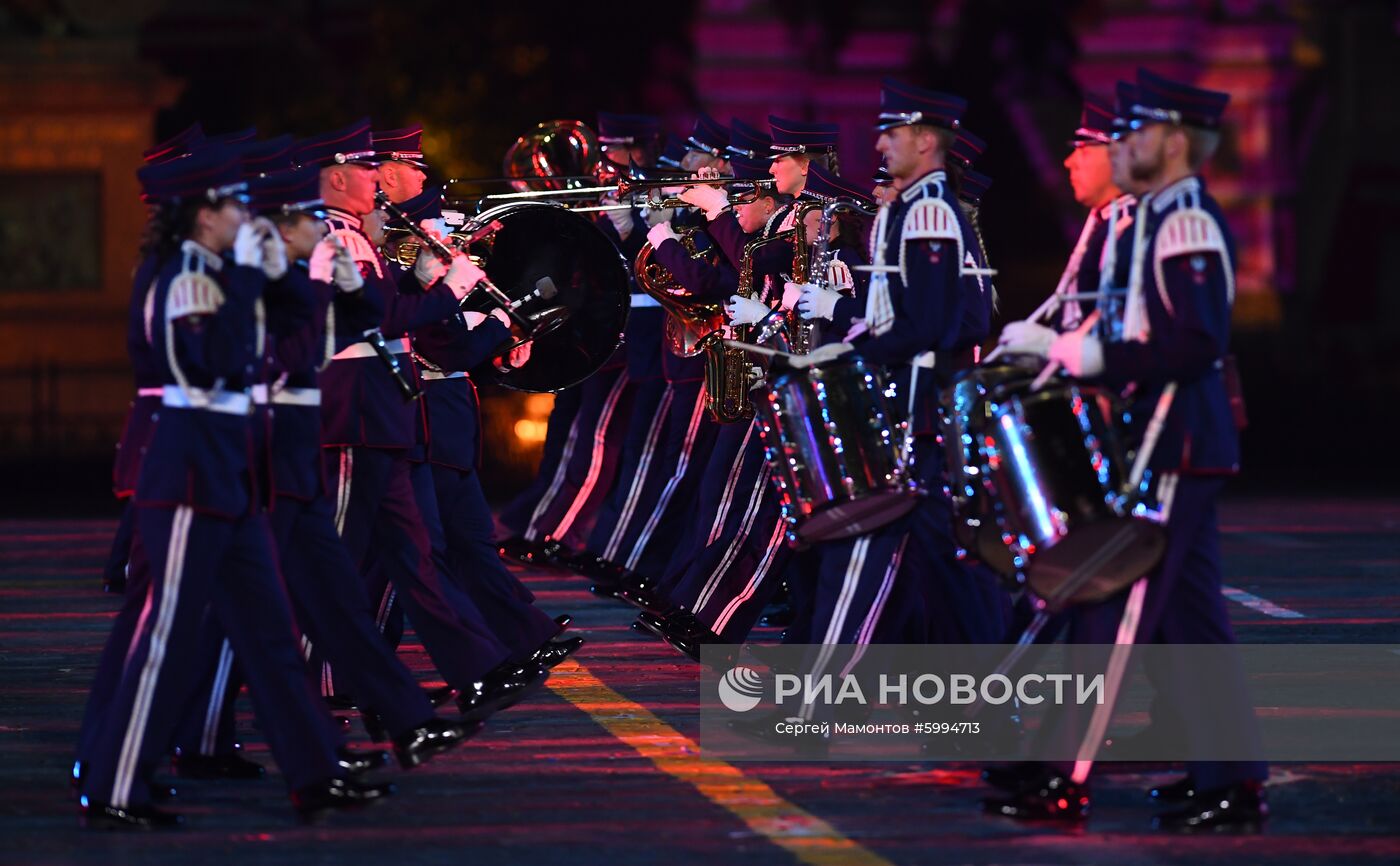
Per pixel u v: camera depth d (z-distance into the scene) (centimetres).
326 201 2508
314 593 2380
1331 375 8856
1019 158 10331
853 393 2345
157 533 2125
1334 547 4778
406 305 2552
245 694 2925
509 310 2795
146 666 2148
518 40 8175
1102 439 2047
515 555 3800
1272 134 10325
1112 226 2192
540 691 2930
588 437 3769
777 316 2809
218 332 2094
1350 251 10931
